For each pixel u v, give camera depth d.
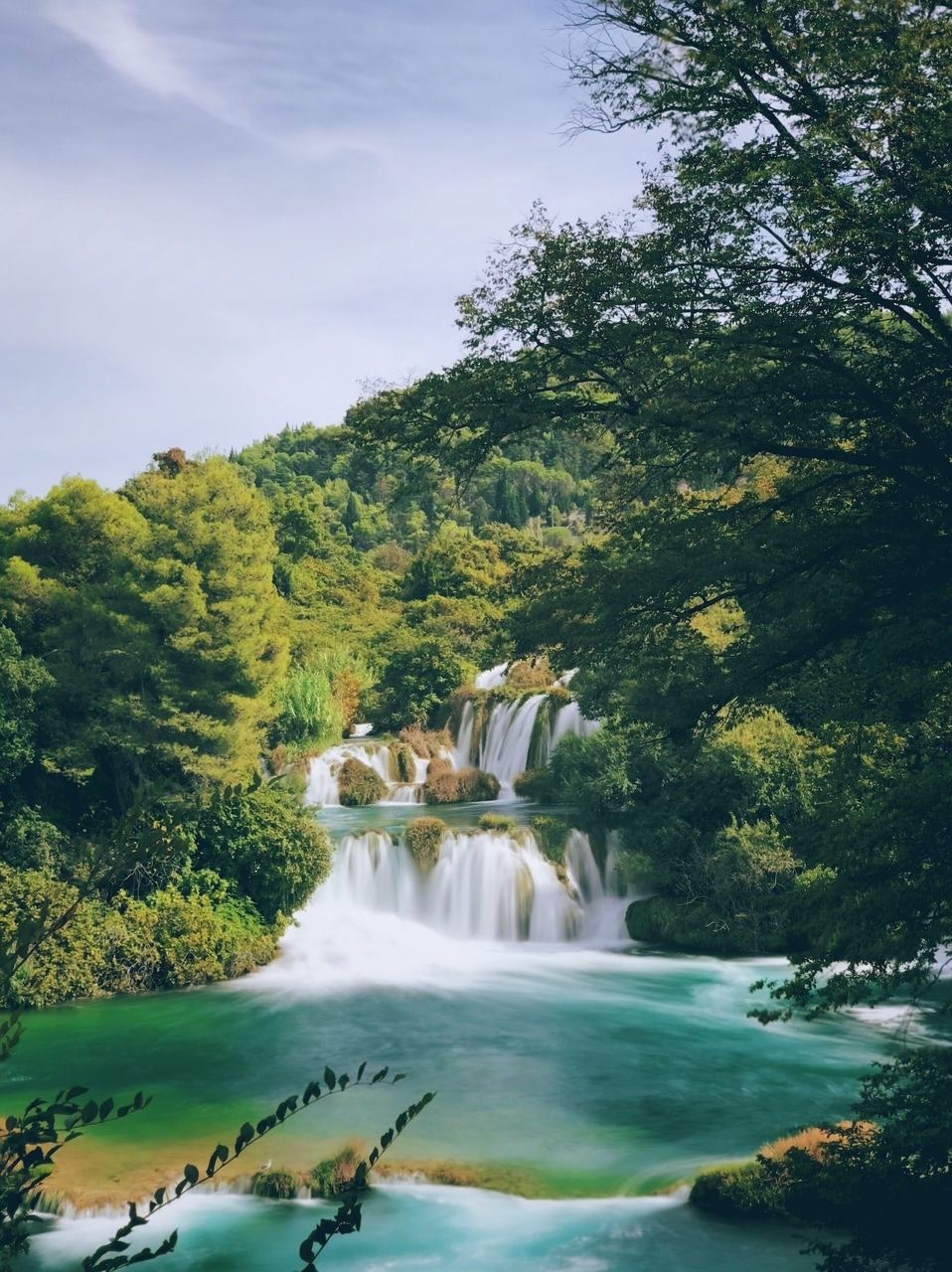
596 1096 19.36
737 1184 15.20
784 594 12.69
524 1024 23.47
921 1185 10.51
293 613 66.69
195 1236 14.45
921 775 11.81
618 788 32.44
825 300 12.57
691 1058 21.25
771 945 28.59
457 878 31.14
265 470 150.25
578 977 26.94
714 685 13.16
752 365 12.62
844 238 10.99
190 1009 24.72
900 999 24.28
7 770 29.80
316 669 54.66
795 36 11.72
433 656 52.44
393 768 44.88
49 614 32.72
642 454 14.16
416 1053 21.70
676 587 13.21
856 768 13.19
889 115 10.74
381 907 31.23
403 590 74.81
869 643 12.65
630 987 26.08
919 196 10.55
